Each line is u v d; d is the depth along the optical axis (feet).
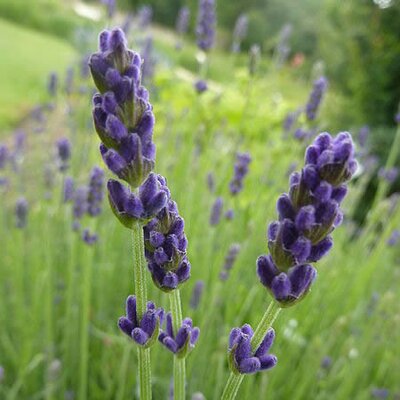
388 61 26.86
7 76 40.34
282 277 3.16
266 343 3.53
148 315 3.53
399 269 12.73
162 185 3.58
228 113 14.46
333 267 12.00
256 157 14.47
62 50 54.49
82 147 13.48
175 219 3.64
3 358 10.65
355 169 2.96
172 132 13.80
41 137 16.30
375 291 12.51
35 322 10.10
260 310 9.87
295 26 41.47
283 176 11.11
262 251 11.05
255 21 44.88
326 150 2.91
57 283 11.62
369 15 28.02
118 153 3.13
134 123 3.12
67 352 9.76
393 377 10.83
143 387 3.75
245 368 3.51
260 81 15.79
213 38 11.00
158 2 59.62
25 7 65.82
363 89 27.68
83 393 8.85
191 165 11.91
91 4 70.08
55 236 11.41
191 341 4.11
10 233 13.43
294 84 22.68
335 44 29.73
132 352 9.59
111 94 3.01
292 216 3.07
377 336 10.45
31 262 11.70
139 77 3.09
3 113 31.71
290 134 12.34
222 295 9.47
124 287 10.78
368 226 12.08
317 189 2.95
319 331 11.07
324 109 28.84
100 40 3.05
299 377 10.29
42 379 10.32
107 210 12.00
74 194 8.89
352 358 10.89
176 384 4.12
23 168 15.98
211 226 9.20
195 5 58.39
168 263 3.62
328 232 3.06
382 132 25.80
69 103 14.39
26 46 52.65
